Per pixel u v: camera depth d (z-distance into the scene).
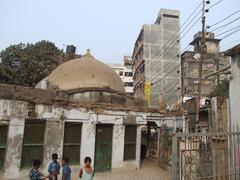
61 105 13.71
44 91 13.20
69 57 24.67
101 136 15.52
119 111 16.33
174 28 46.47
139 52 48.06
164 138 18.05
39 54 27.09
